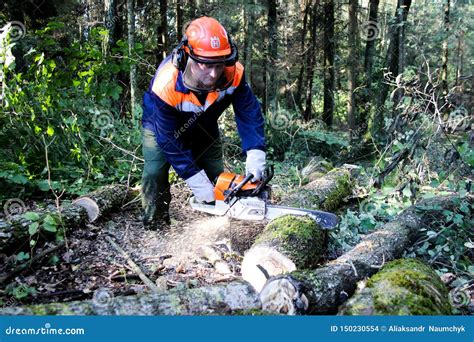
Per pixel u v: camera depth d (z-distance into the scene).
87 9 8.71
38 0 8.05
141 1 10.05
